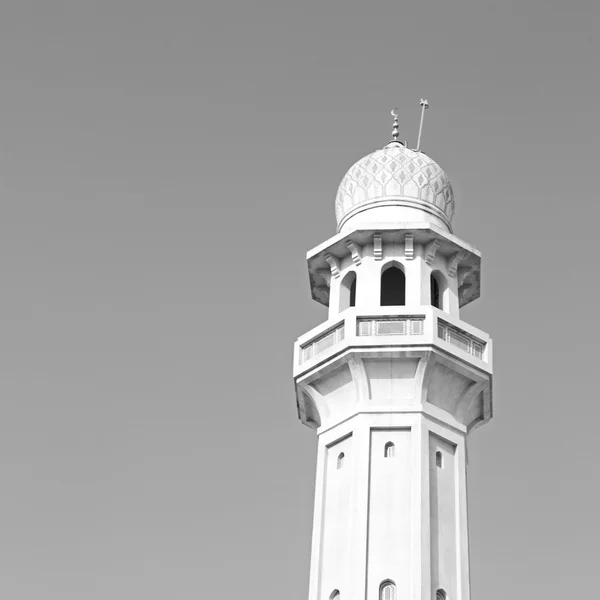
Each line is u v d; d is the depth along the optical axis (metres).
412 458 56.53
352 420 58.00
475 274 63.28
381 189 63.97
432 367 57.97
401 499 55.75
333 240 62.03
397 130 68.31
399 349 57.69
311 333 60.66
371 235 61.31
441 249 61.91
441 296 61.84
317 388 60.16
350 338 58.16
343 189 65.44
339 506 56.91
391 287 62.97
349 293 62.38
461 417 59.38
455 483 57.47
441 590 54.47
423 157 65.25
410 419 57.38
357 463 56.69
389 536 54.91
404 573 54.00
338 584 54.94
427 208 63.81
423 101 68.75
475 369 58.78
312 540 56.94
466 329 59.47
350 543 55.12
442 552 55.34
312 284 64.88
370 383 58.44
